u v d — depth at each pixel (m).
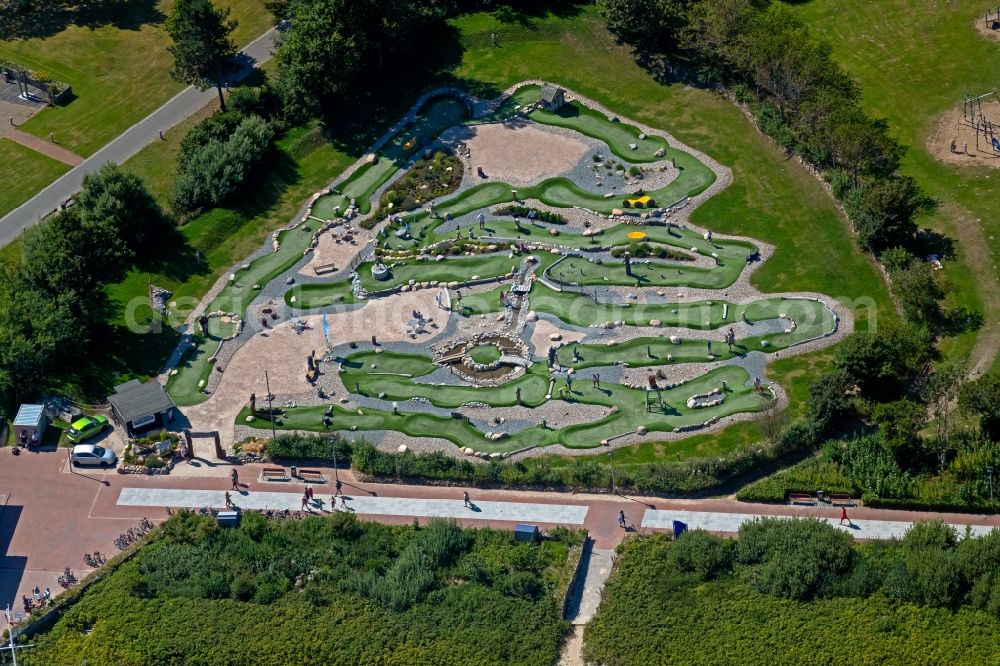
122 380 176.12
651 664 139.25
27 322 174.00
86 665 142.12
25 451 167.38
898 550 148.88
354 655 142.00
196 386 175.62
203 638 143.88
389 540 154.75
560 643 143.38
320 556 153.12
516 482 161.50
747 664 138.50
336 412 171.62
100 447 166.38
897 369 166.75
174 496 161.62
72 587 150.50
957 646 138.88
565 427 167.62
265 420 170.88
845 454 159.25
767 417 162.50
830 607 143.75
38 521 158.75
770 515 156.00
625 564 149.88
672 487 158.50
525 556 151.00
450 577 150.38
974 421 163.25
